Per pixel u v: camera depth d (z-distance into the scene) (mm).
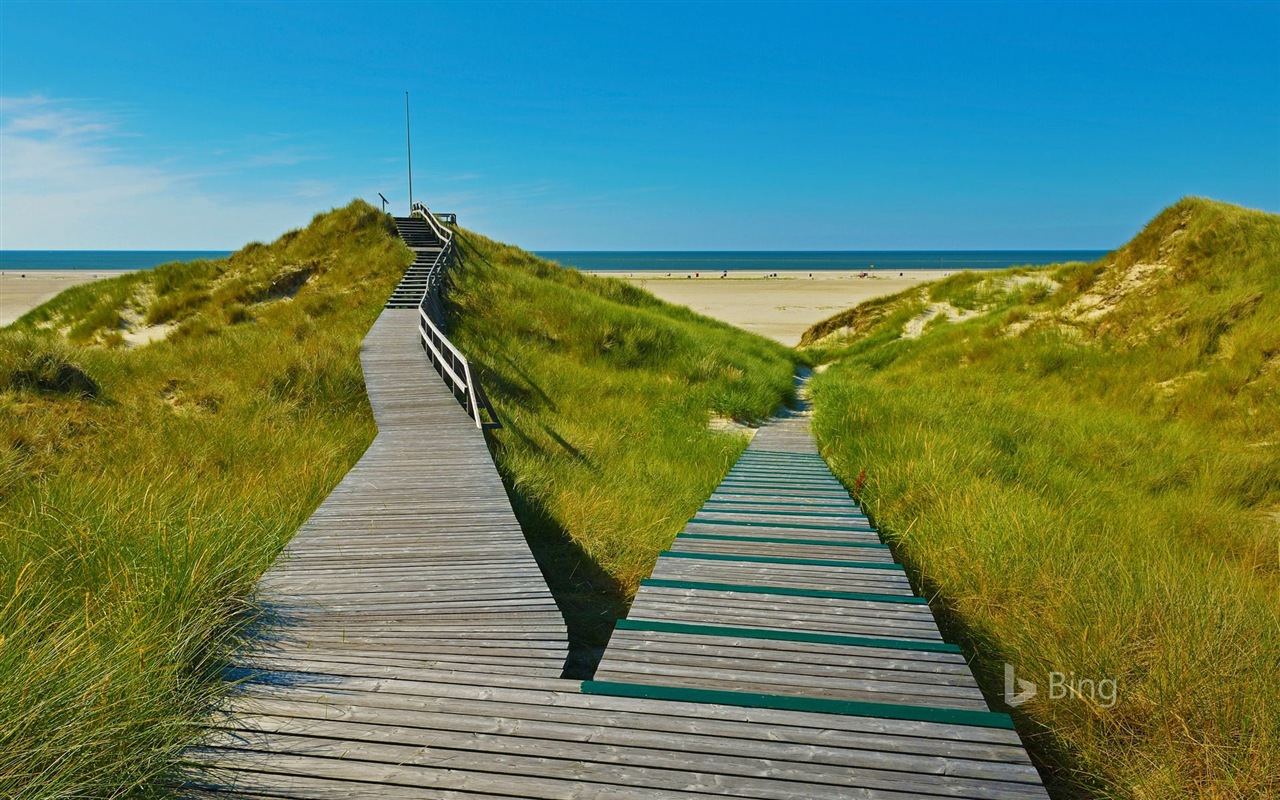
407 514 5941
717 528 6066
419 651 3660
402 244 24219
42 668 2598
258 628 3760
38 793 2193
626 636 3707
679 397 14961
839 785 2475
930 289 27328
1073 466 9500
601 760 2582
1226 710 3203
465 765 2537
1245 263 14820
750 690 3203
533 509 7047
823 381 17656
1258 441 10344
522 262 29516
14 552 4102
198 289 21141
